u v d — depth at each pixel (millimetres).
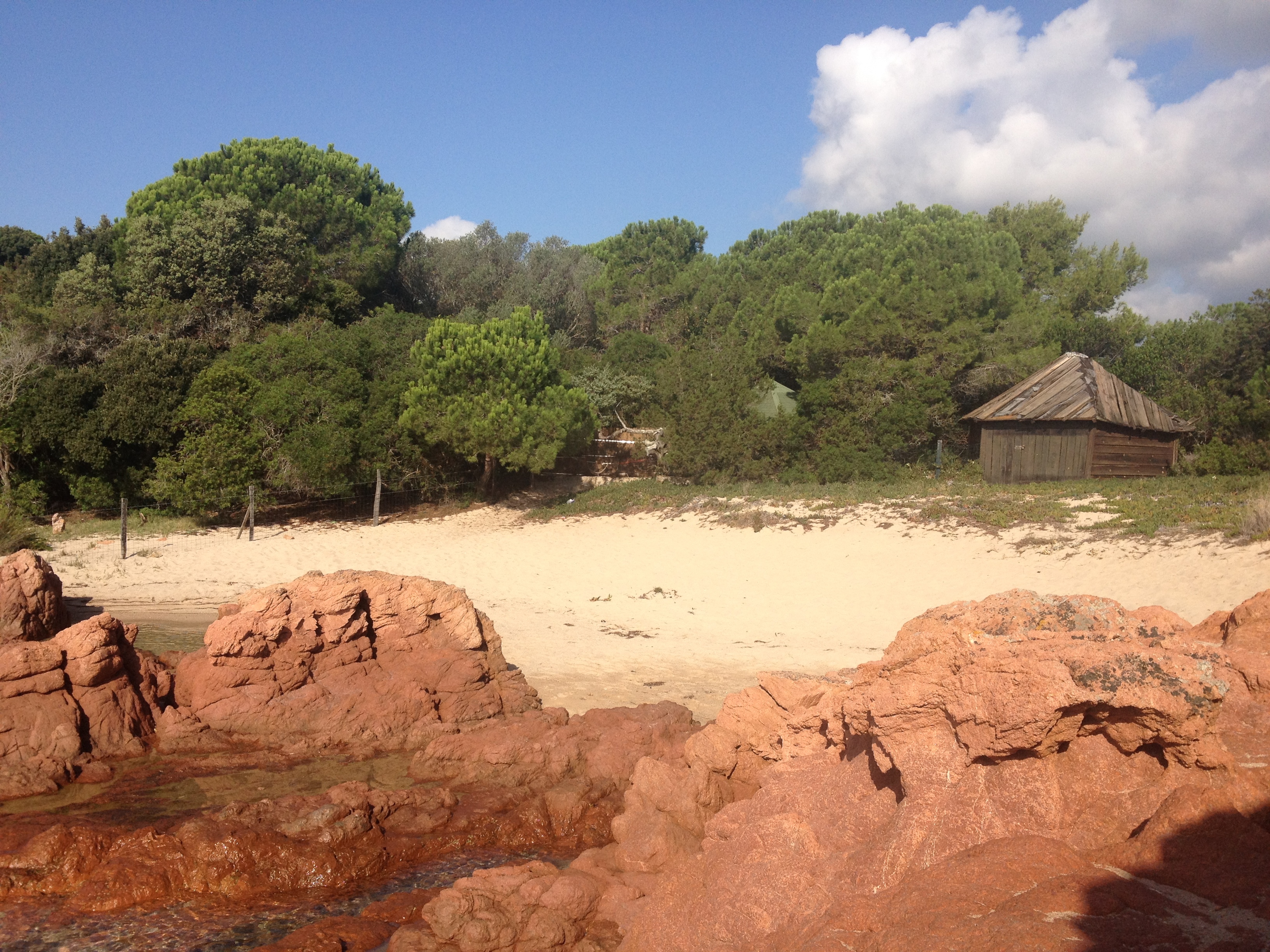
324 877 7066
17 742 9000
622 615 17891
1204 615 14391
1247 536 17453
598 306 50188
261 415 28891
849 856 4777
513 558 24344
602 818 8281
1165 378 37750
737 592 20047
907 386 31516
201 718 10430
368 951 5961
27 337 31859
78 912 6484
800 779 6141
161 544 24609
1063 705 4199
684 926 5035
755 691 8008
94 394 29719
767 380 35969
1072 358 31250
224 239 38188
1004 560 19812
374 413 30094
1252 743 4238
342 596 11086
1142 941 3174
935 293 34031
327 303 42062
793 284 43875
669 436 32469
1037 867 3822
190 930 6273
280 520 29516
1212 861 3646
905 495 26172
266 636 10562
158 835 7219
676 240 56969
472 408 28562
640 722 10008
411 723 10547
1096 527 20484
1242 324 36094
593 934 5789
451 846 7773
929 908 3717
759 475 31531
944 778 4613
